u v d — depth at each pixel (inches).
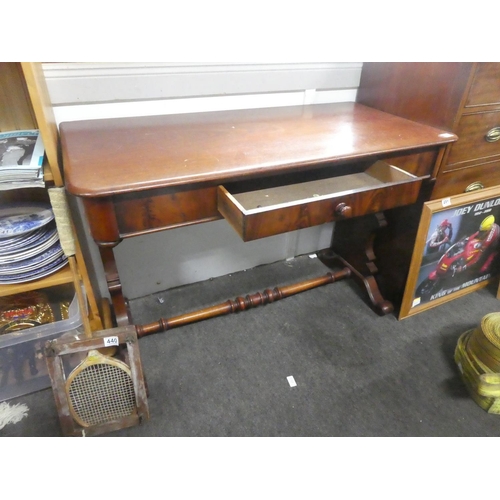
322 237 71.4
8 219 40.0
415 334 55.9
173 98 49.3
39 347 45.5
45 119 34.4
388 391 47.7
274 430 42.9
